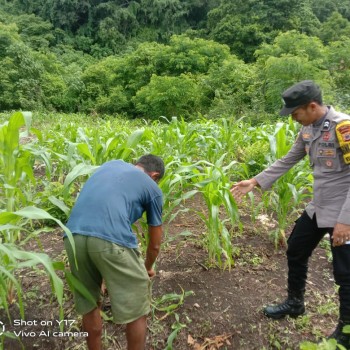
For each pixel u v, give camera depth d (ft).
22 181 9.60
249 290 9.05
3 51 73.56
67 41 113.39
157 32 115.44
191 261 10.14
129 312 6.29
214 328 8.00
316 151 6.81
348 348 7.01
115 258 6.05
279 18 87.76
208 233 10.52
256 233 11.66
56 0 117.39
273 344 7.68
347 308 6.84
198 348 7.57
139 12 118.52
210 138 14.58
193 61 65.92
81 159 11.20
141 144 14.61
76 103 73.61
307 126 6.98
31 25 110.83
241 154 17.67
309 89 6.45
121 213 6.20
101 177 6.63
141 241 9.09
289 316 8.25
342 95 39.96
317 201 6.97
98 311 6.88
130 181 6.48
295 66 39.29
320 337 7.79
